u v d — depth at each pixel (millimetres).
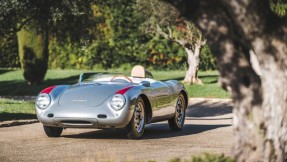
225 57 7445
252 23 7301
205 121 25516
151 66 53469
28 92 41781
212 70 52469
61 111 17656
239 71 7469
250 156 7594
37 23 33375
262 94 7520
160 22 42938
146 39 53281
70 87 18719
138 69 20156
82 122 17656
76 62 54969
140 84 19109
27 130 20438
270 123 7520
